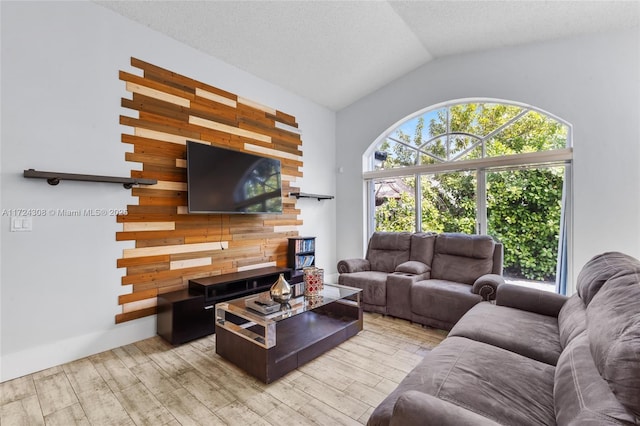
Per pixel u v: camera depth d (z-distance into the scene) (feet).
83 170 8.55
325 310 10.41
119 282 9.16
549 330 6.33
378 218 16.80
